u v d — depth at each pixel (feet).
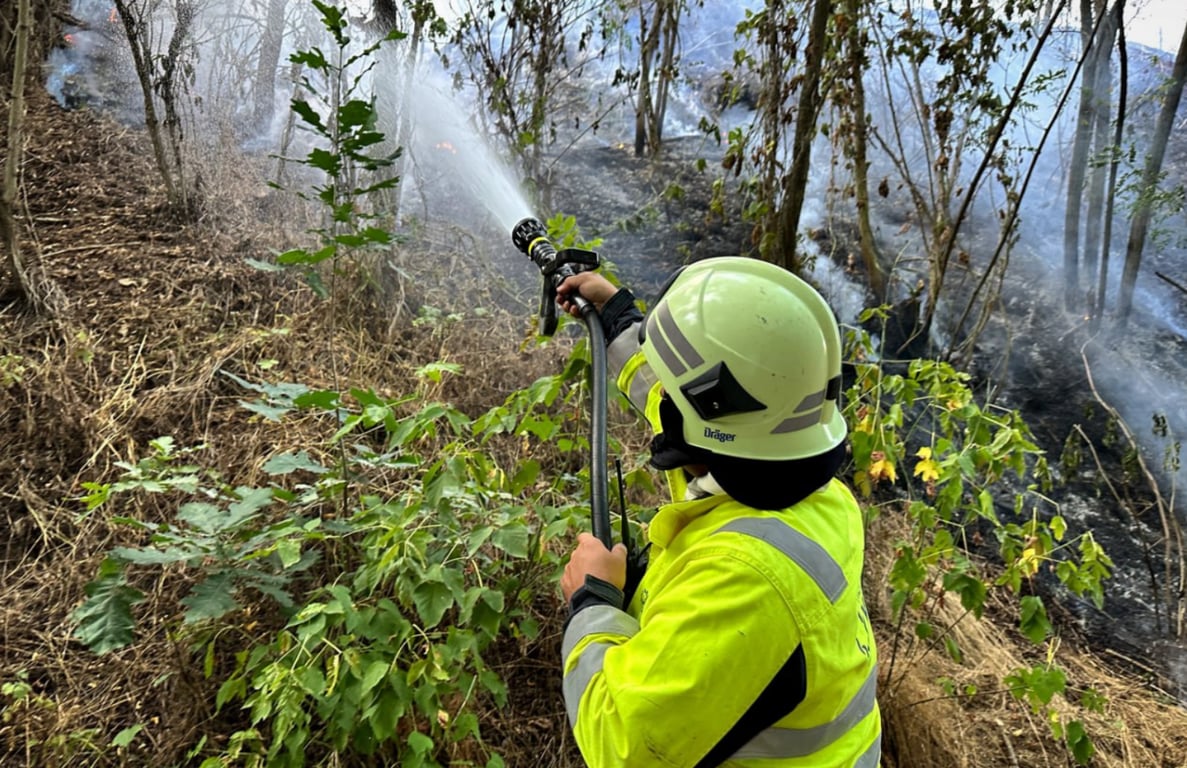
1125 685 9.50
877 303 14.99
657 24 16.49
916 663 8.27
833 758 3.79
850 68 13.44
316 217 13.58
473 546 6.36
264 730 6.82
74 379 9.61
